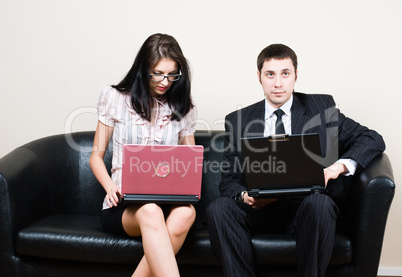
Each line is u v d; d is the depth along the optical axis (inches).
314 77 117.0
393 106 115.9
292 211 92.9
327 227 79.7
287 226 91.7
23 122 122.0
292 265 86.2
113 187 89.1
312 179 84.4
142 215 81.4
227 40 117.9
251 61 117.9
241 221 85.2
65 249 88.3
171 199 83.2
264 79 94.4
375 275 86.1
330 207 80.4
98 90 120.2
